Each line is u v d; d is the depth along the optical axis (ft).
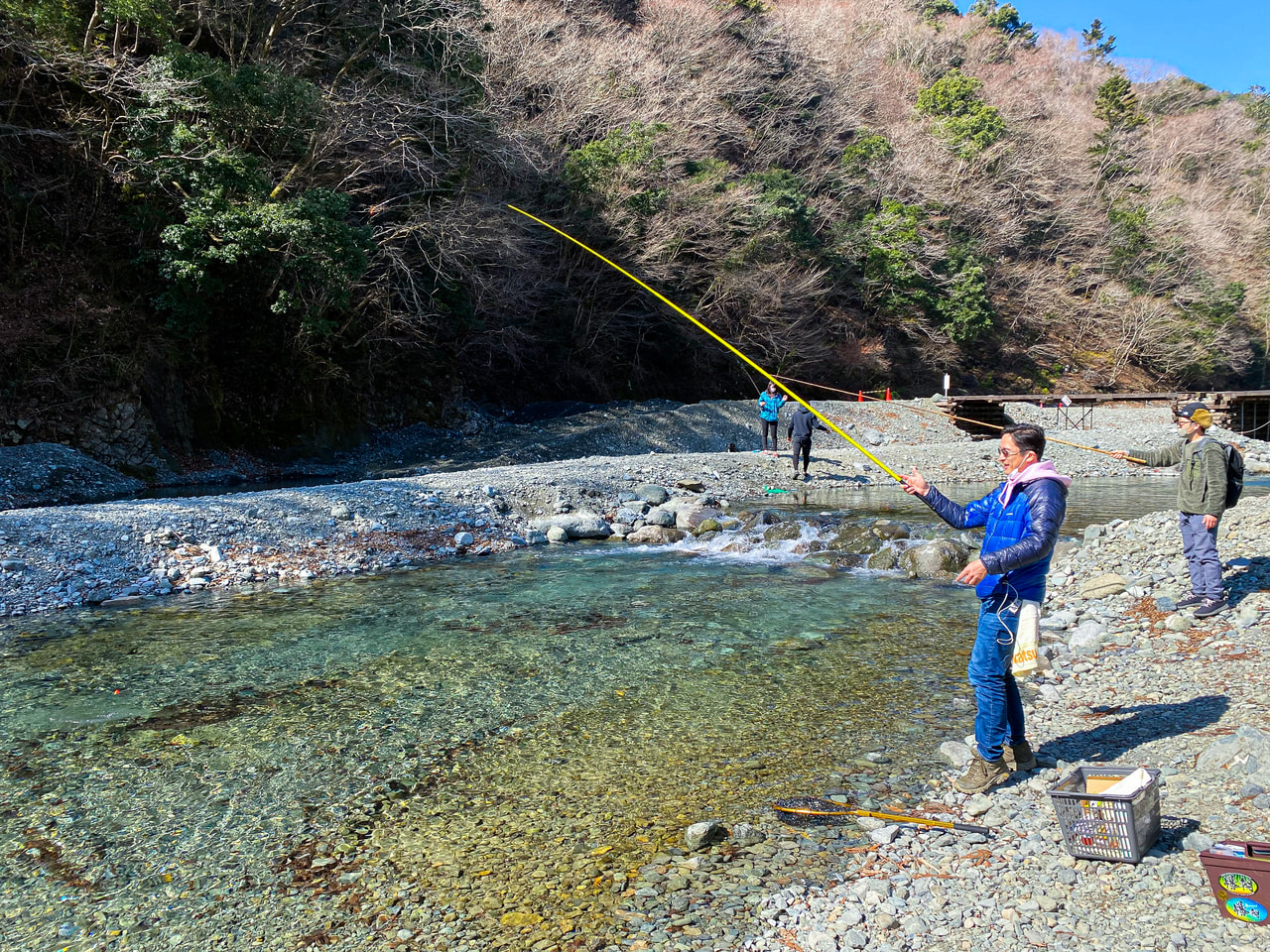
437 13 68.18
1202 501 17.47
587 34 100.22
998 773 11.23
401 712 15.35
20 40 48.85
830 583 26.45
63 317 49.42
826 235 116.26
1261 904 7.68
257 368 59.88
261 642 20.40
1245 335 162.09
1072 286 157.89
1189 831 9.44
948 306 126.72
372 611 23.48
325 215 52.70
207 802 11.85
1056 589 22.34
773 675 17.02
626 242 86.43
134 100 50.60
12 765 13.29
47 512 30.89
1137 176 175.83
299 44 61.98
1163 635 17.10
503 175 75.77
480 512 36.73
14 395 46.37
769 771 12.37
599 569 29.27
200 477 52.60
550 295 88.22
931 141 139.64
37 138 52.06
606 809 11.31
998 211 146.30
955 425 84.28
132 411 50.37
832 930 8.25
